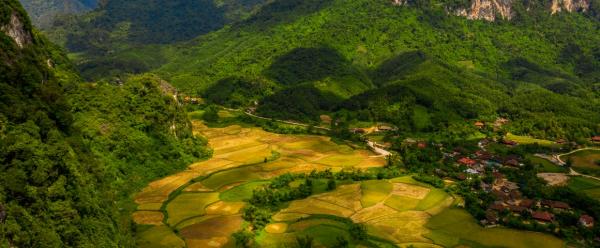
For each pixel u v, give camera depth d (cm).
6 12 12838
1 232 7375
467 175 17950
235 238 12450
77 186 10194
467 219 13900
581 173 19362
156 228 12962
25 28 13850
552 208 14725
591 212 14275
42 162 9450
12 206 8044
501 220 13600
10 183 8388
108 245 9912
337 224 13338
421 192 16012
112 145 16338
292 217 13875
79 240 9156
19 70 11550
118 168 15925
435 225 13475
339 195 15675
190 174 17788
